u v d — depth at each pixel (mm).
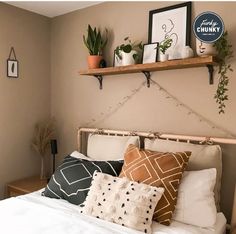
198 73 2096
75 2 2619
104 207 1617
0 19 2590
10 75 2688
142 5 2365
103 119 2674
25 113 2850
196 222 1615
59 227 1483
